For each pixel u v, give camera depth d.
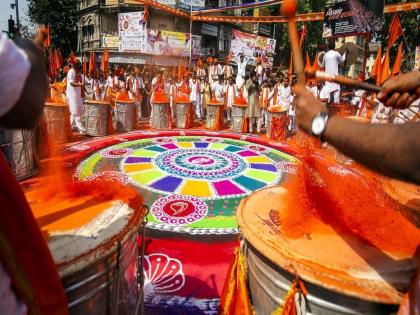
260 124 9.11
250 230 1.45
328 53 7.50
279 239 1.36
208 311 2.22
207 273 2.63
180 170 5.21
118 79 10.94
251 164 5.77
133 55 19.09
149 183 4.58
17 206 0.88
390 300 1.06
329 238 1.38
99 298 1.25
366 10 6.94
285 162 5.98
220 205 3.97
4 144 3.92
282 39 26.52
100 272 1.22
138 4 23.16
